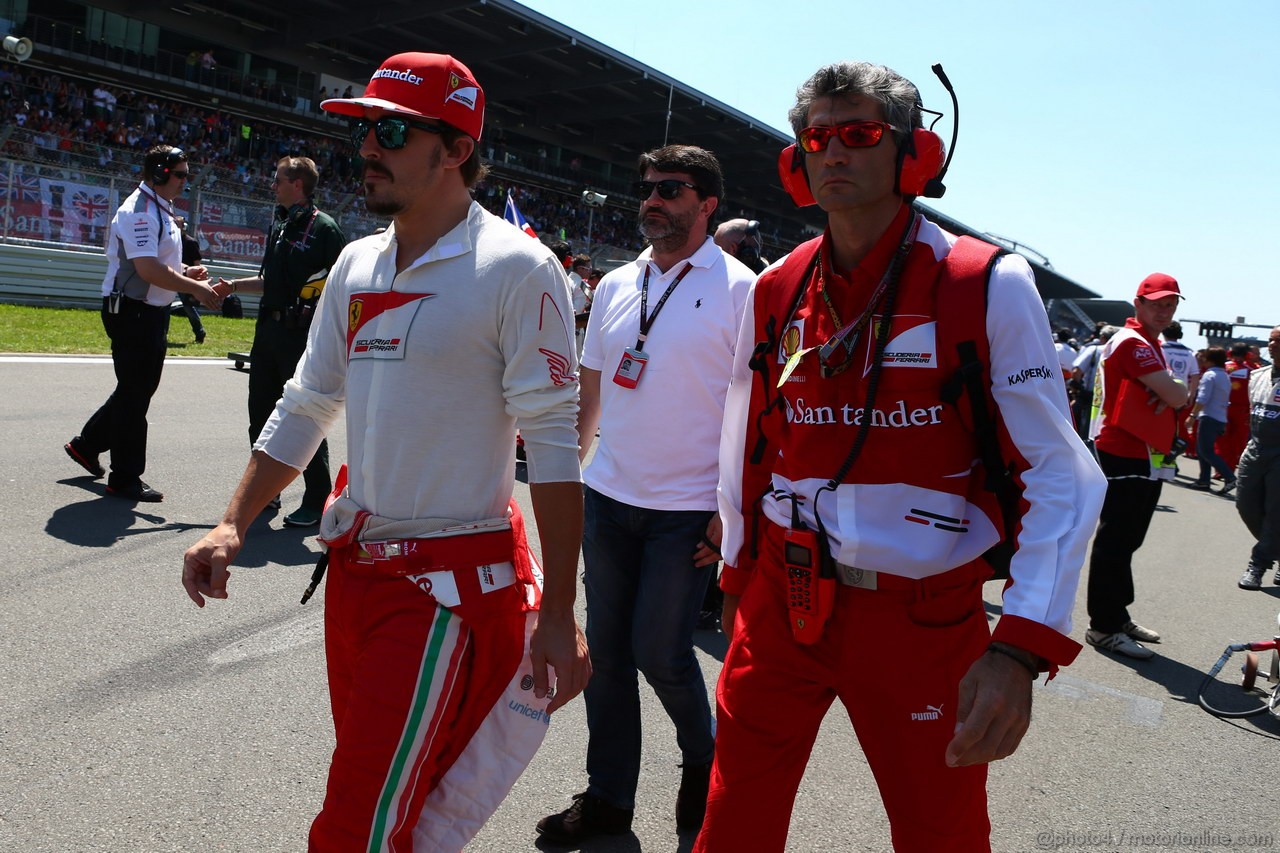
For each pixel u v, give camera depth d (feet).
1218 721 13.89
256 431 18.06
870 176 5.76
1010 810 10.58
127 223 17.42
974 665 5.23
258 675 11.78
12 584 13.69
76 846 8.08
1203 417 44.37
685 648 9.30
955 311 5.59
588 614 9.72
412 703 5.83
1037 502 5.37
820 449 6.02
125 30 85.35
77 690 10.88
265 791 9.25
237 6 89.66
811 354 6.05
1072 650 5.11
